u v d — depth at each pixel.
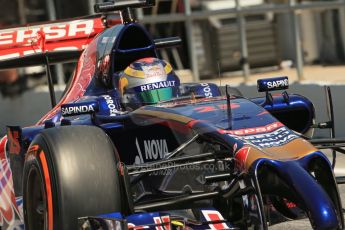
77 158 17.78
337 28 73.19
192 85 22.88
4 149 22.97
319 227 16.28
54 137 18.19
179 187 20.55
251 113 19.70
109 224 16.52
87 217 17.17
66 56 28.75
